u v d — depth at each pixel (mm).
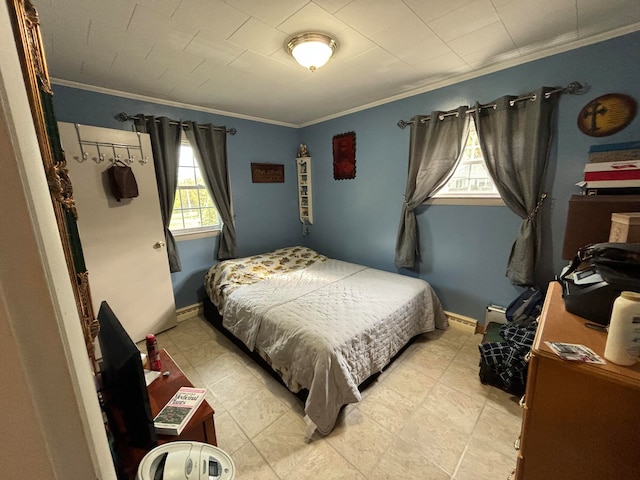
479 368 2018
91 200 2182
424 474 1314
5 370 298
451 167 2412
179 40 1610
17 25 668
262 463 1388
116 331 919
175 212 2955
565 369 716
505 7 1387
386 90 2557
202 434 1082
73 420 360
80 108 2230
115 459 898
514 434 1506
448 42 1716
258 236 3600
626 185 1493
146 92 2439
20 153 303
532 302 2025
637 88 1614
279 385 1963
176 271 2838
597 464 705
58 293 356
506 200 2139
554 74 1864
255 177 3451
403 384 1913
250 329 2105
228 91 2459
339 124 3301
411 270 2939
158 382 1241
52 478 343
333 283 2584
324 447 1468
